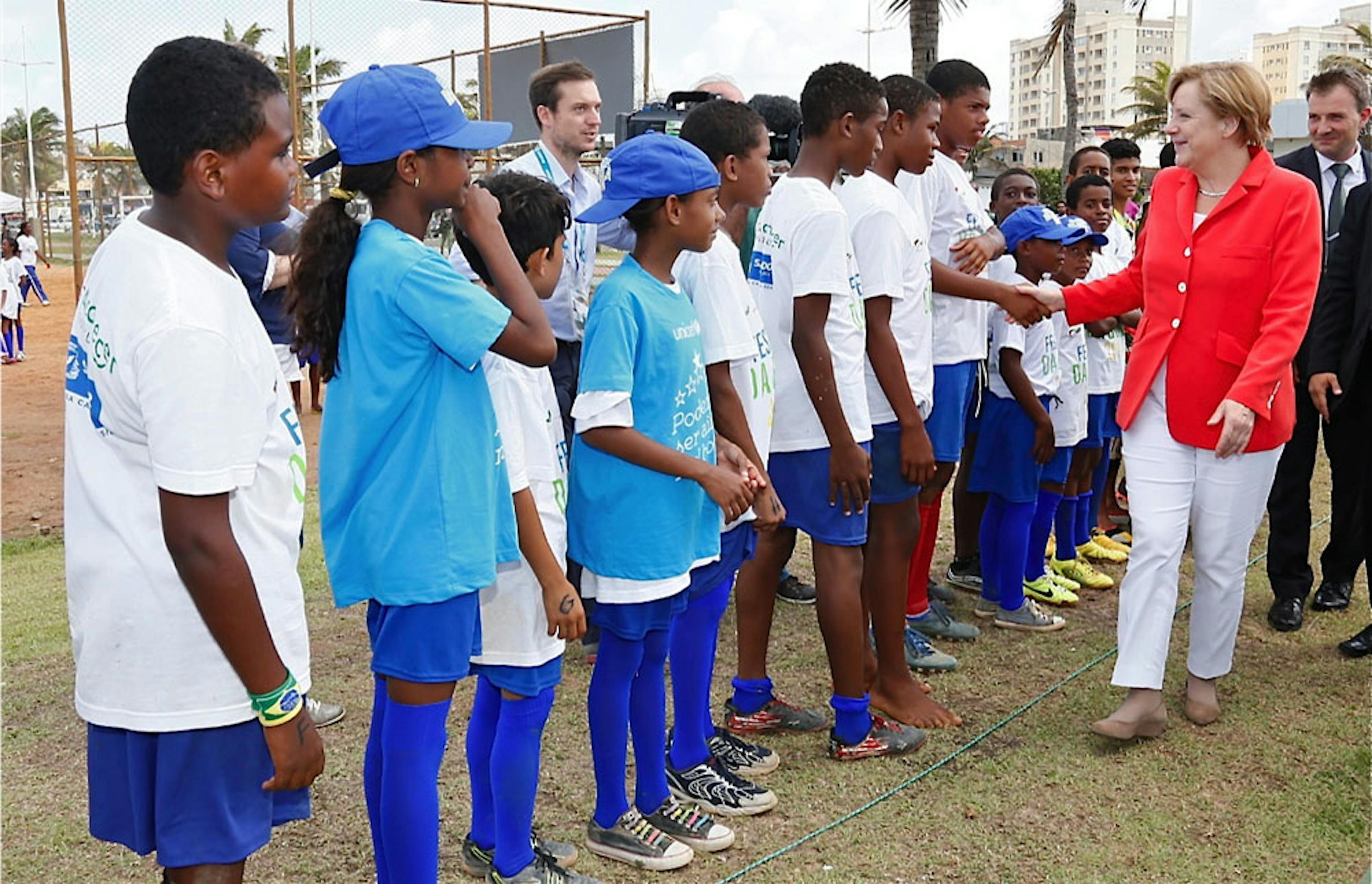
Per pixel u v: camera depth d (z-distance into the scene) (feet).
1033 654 14.46
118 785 6.25
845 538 11.03
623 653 9.20
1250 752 11.50
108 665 6.00
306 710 6.29
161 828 6.10
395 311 7.13
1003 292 13.00
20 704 13.01
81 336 6.00
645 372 9.02
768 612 11.90
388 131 7.09
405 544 7.25
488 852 9.16
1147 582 11.75
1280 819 10.11
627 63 39.75
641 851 9.32
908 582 13.82
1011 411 14.82
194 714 6.01
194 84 5.77
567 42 42.04
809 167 11.10
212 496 5.70
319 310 7.32
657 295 9.12
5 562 20.24
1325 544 18.94
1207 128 11.57
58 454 30.40
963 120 14.15
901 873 9.29
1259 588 16.87
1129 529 20.34
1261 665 13.89
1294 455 15.21
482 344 7.11
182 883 6.23
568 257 14.05
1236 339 11.51
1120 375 17.66
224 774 6.15
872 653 12.71
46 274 96.12
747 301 10.17
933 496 14.19
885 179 12.08
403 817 7.57
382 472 7.29
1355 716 12.34
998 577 15.72
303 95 37.35
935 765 11.19
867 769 11.19
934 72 14.33
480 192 7.72
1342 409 15.25
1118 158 19.25
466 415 7.36
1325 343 14.52
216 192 5.91
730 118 10.45
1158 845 9.70
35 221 107.04
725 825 10.07
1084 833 9.91
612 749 9.36
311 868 9.41
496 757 8.45
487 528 7.48
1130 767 11.19
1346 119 16.05
